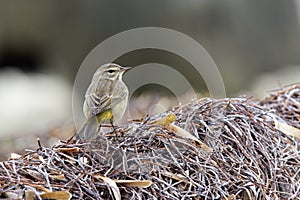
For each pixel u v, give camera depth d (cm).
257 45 2506
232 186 610
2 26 2655
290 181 646
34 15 2641
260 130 675
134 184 573
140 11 2475
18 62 2733
